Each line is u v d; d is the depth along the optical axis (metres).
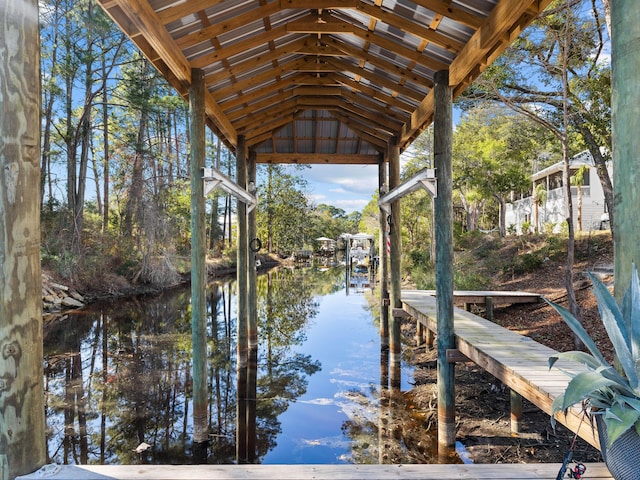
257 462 3.79
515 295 7.49
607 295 1.42
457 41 3.77
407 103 5.75
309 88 6.41
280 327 9.59
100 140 17.91
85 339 8.04
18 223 1.50
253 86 5.62
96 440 4.16
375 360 6.97
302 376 6.18
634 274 1.40
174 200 17.41
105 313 10.57
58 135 14.55
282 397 5.35
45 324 9.28
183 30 3.74
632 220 1.49
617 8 1.53
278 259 30.22
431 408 4.86
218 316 10.86
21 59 1.51
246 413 4.88
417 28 3.74
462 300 7.40
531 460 3.49
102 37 13.36
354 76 5.77
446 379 3.98
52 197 13.46
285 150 8.20
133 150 15.16
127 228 14.62
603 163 7.53
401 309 6.70
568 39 6.25
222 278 19.22
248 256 7.52
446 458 3.71
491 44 3.24
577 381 1.24
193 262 4.20
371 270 23.06
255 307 7.52
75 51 12.97
